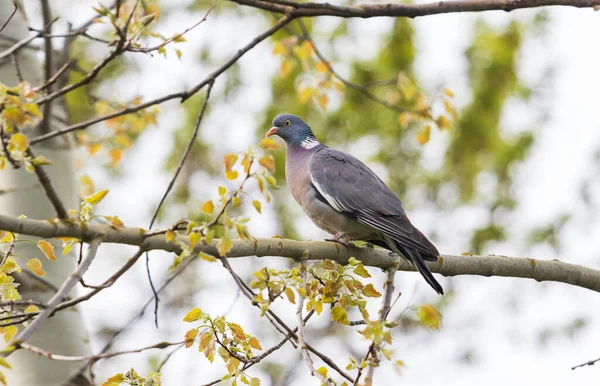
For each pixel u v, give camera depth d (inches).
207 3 688.4
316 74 552.7
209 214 266.1
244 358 296.2
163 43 324.2
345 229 442.6
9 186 364.8
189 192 700.0
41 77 405.1
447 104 541.3
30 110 245.1
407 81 548.1
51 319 343.0
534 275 396.2
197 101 703.1
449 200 741.3
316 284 298.2
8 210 362.0
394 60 690.8
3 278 296.0
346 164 458.0
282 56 558.6
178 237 298.4
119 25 305.9
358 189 437.7
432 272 386.6
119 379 283.9
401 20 688.4
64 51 431.5
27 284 347.6
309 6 401.7
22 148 247.3
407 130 713.6
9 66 394.9
